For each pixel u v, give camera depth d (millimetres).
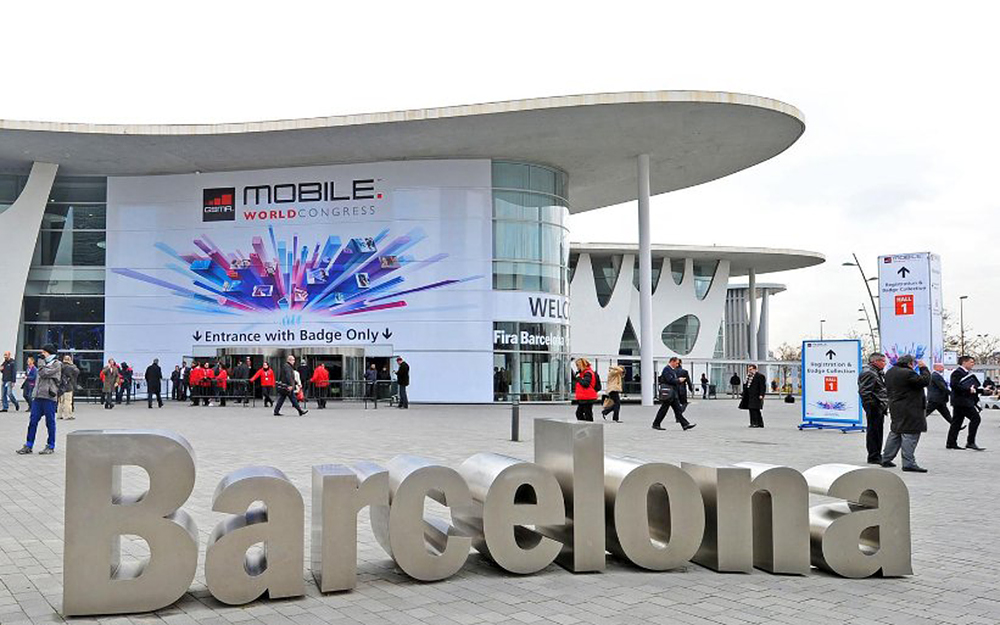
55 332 34406
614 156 32562
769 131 29375
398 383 28812
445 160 32500
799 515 6270
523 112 27234
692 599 5504
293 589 5457
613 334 50062
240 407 29281
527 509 6055
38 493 9422
